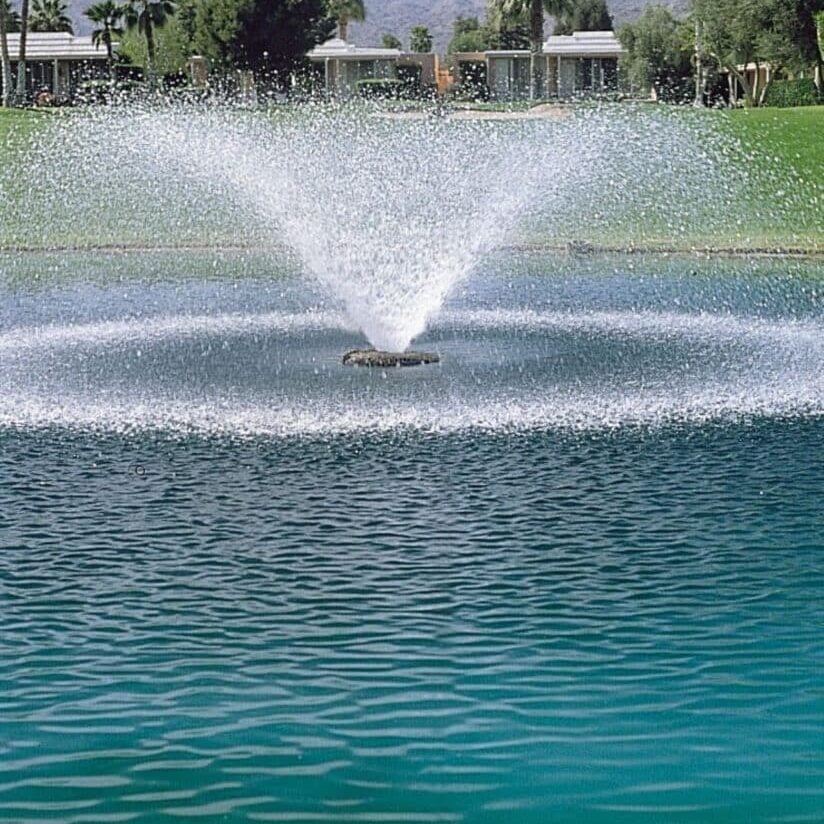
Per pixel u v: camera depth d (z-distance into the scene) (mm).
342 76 95000
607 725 10000
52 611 11984
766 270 36625
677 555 13289
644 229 43344
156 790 9141
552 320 27484
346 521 14258
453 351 23641
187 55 85188
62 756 9562
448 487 15422
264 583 12594
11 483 15648
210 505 14812
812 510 14625
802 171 49281
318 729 9930
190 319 27828
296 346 24172
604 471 16031
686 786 9195
